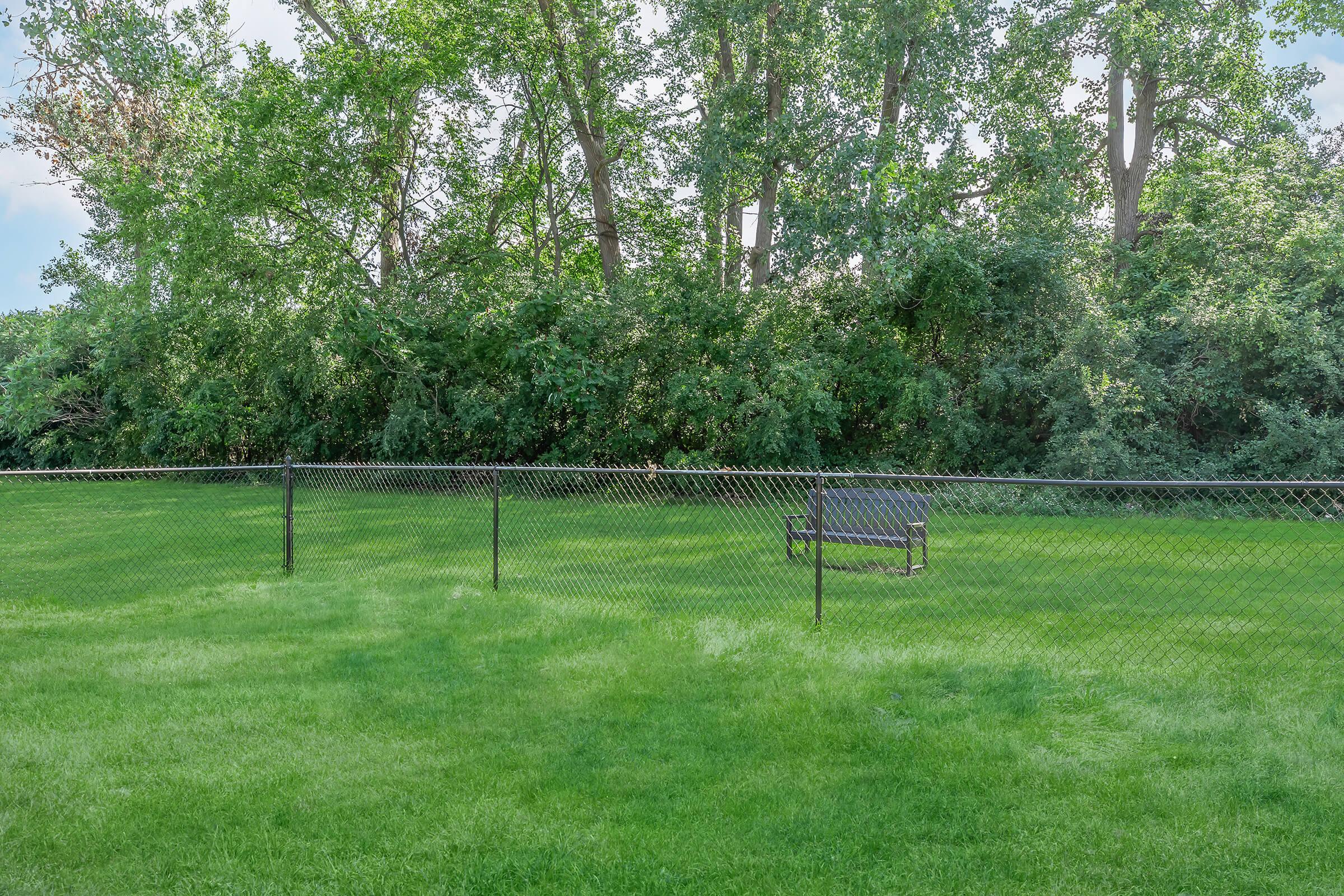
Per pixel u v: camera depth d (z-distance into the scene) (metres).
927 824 3.96
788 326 20.83
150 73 17.94
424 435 21.00
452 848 3.78
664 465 19.05
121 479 22.34
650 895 3.43
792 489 17.27
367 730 5.10
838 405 18.73
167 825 3.98
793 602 8.20
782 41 21.22
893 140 19.62
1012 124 23.27
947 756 4.68
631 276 21.42
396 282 22.73
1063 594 8.49
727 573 9.66
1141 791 4.23
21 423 25.25
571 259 27.02
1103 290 21.58
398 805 4.18
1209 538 11.84
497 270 23.34
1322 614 7.57
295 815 4.06
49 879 3.55
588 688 5.79
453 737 4.98
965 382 20.44
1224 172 22.28
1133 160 25.05
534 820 4.01
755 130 21.22
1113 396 17.22
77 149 17.36
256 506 15.95
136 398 24.78
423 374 21.42
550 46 22.80
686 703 5.50
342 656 6.54
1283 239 18.66
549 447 21.41
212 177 21.20
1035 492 16.19
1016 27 23.27
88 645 6.90
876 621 7.46
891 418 19.83
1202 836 3.82
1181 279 21.33
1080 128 25.58
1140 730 4.99
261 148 21.48
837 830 3.91
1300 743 4.75
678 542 11.88
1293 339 16.72
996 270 19.70
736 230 24.11
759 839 3.84
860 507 10.05
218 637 7.12
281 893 3.45
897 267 19.05
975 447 19.36
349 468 9.35
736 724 5.15
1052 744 4.82
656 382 20.61
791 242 19.86
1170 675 5.95
